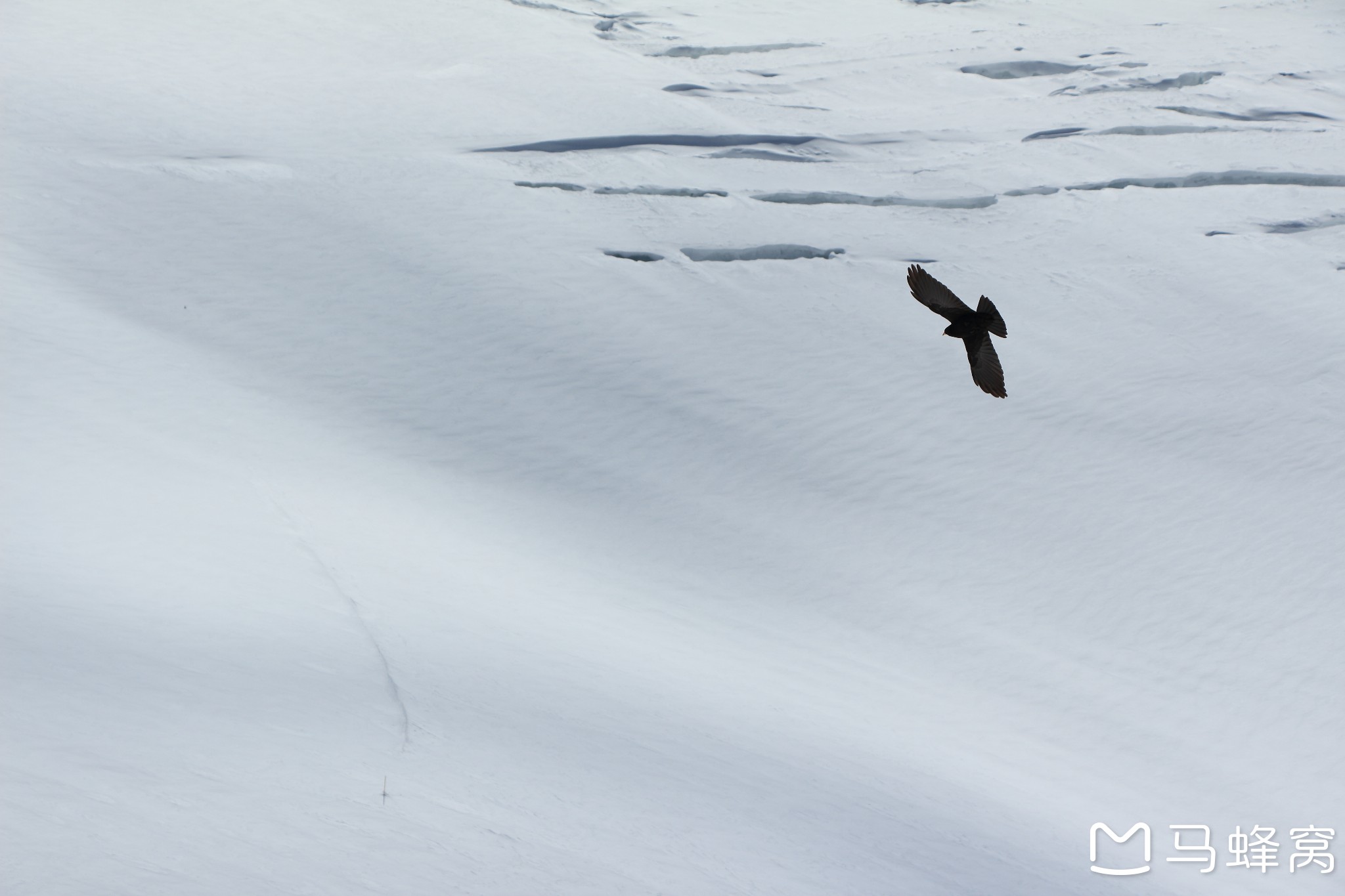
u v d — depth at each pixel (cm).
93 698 3003
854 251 9644
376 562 5384
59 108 11006
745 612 5862
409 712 3550
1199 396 7719
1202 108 13438
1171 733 5275
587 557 6109
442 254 8962
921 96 14312
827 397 7681
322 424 6856
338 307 8112
